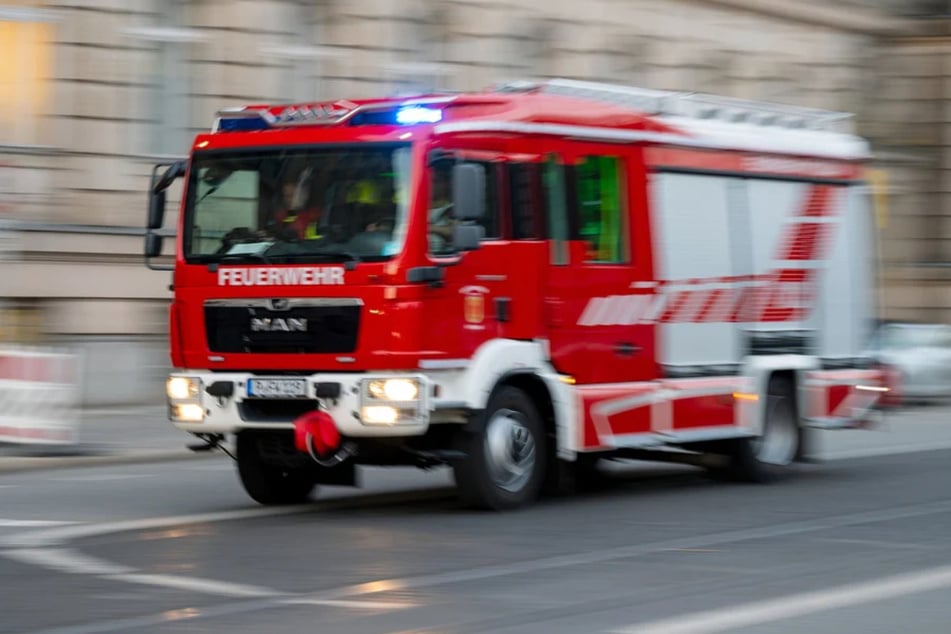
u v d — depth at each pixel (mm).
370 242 14648
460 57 39031
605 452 17484
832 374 19953
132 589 10898
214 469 21141
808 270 19641
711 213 18109
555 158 16016
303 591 10836
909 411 34125
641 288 16969
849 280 20406
